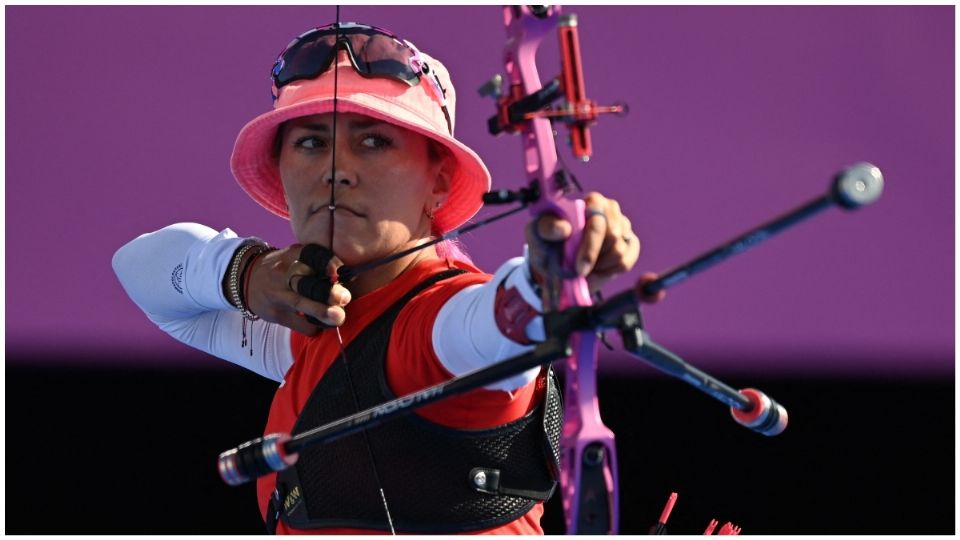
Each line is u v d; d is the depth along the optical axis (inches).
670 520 647.1
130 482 713.0
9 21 919.0
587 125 265.7
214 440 781.9
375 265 328.8
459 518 328.2
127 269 411.5
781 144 921.5
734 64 917.2
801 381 893.8
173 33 908.0
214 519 661.3
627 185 896.3
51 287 928.9
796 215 224.5
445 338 305.1
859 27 933.2
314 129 351.6
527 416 334.3
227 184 890.7
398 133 350.3
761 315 935.0
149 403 845.8
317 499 338.6
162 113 909.8
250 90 894.4
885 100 937.5
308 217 351.6
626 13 900.6
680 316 929.5
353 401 332.8
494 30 858.1
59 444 767.7
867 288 942.4
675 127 906.7
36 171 927.0
